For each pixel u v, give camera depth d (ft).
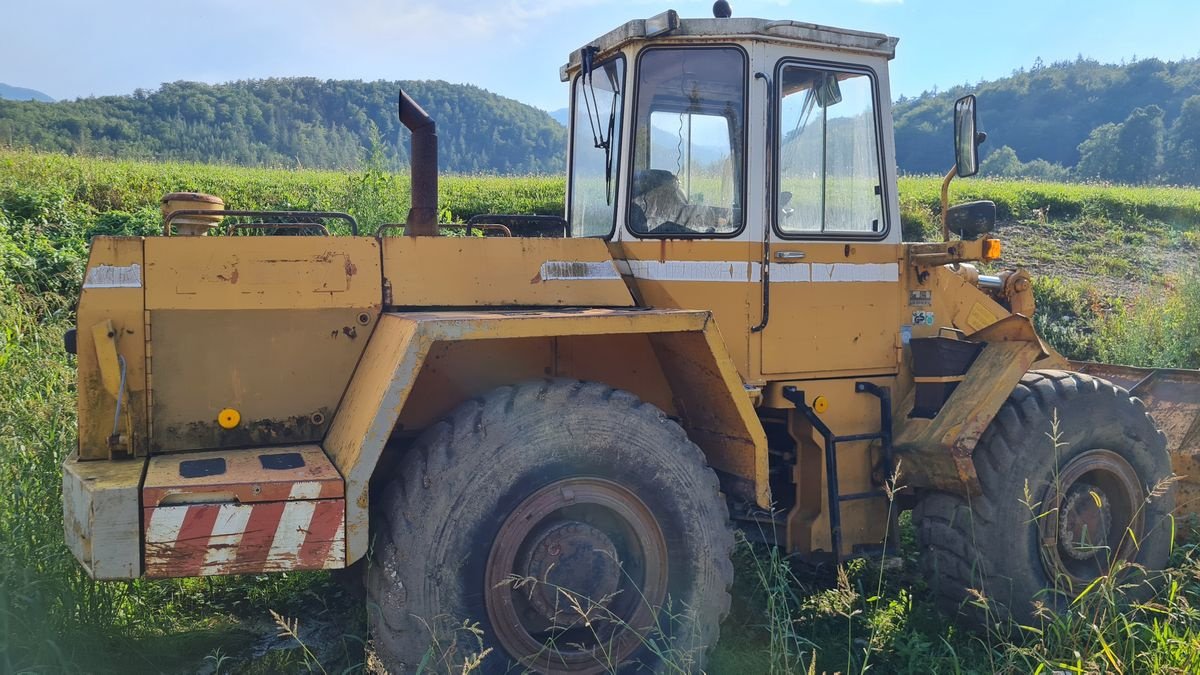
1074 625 11.50
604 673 10.20
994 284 16.98
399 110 12.47
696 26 12.17
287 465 9.38
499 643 9.75
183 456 9.75
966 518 12.52
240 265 10.33
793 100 12.65
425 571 9.30
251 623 13.03
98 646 11.35
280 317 10.39
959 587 12.61
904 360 13.79
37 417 13.89
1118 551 13.47
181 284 10.08
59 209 34.42
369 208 31.94
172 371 9.98
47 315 21.70
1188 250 52.29
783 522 13.44
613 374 12.00
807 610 12.85
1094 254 49.44
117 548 8.38
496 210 47.73
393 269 10.91
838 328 13.08
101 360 9.65
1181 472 15.80
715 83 12.36
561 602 10.00
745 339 12.30
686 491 10.58
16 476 12.29
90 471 9.07
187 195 11.78
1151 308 33.55
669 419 10.70
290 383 10.43
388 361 9.48
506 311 11.04
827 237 12.87
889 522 12.82
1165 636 10.84
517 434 9.76
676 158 12.54
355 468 8.94
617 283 12.01
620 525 10.43
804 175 12.76
